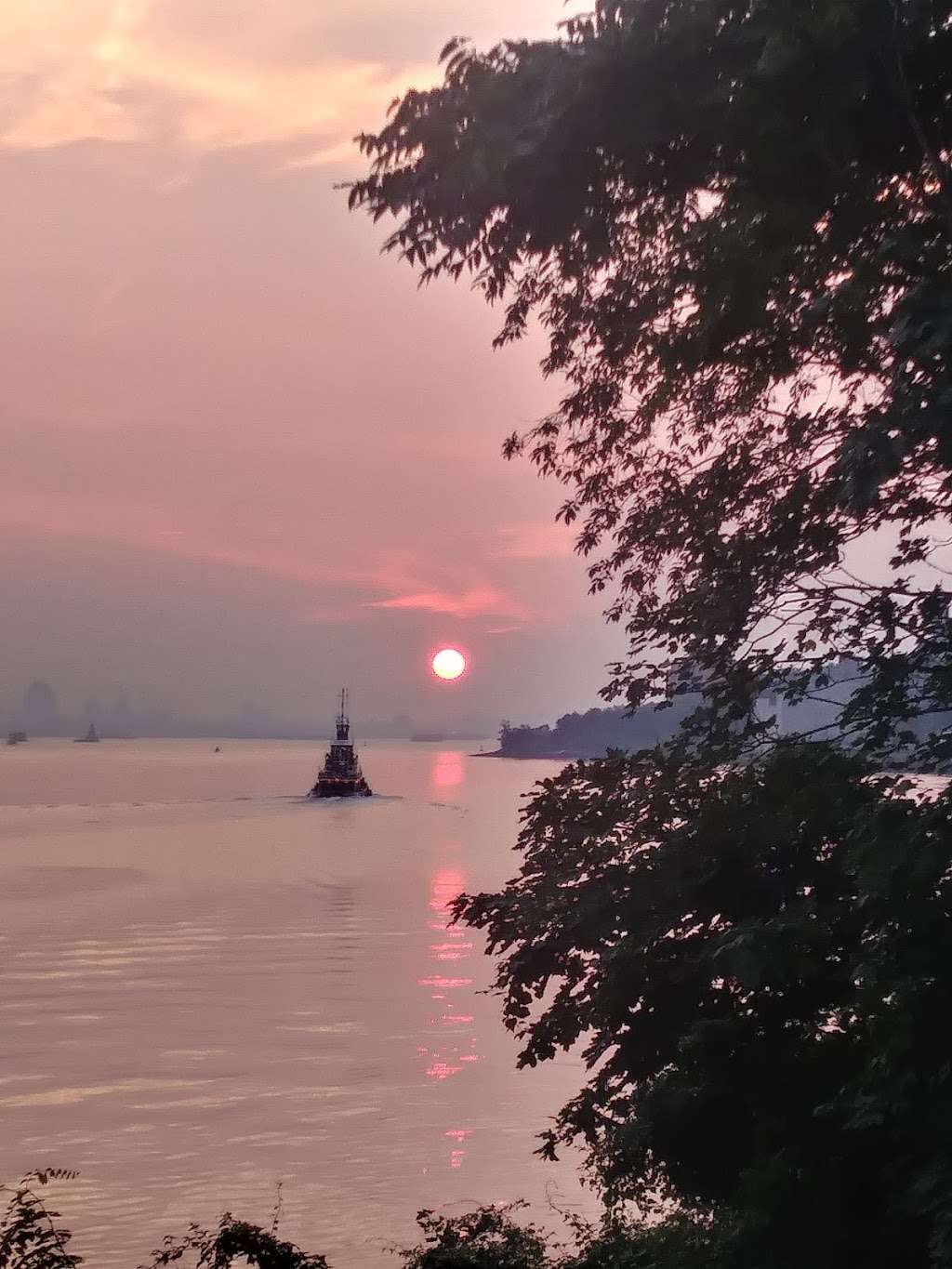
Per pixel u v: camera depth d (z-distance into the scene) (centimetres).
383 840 16638
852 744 1016
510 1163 3453
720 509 1142
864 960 838
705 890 992
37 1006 6112
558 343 1158
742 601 1093
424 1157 3538
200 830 18250
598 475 1234
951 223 816
